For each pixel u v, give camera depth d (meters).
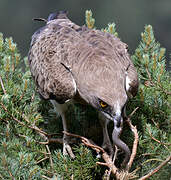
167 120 11.30
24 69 14.01
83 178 10.23
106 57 10.84
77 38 11.48
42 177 10.02
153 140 10.83
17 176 9.77
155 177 10.39
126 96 10.12
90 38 11.49
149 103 11.51
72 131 11.73
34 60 11.86
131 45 33.06
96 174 10.90
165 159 10.23
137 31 33.47
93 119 11.83
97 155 10.55
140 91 11.38
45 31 12.15
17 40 31.94
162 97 11.50
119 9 34.06
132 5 34.16
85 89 10.55
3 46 12.42
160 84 11.38
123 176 9.59
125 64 10.91
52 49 11.49
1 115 10.81
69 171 10.20
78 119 11.84
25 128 10.81
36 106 11.60
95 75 10.50
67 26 12.05
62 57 11.25
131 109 11.52
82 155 10.19
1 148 10.03
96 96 10.28
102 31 12.20
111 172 10.28
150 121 11.57
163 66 11.50
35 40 12.18
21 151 10.20
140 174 10.52
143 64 11.61
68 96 10.98
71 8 33.69
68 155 10.93
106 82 10.30
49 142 11.16
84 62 10.84
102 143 11.73
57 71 11.16
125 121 10.61
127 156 9.97
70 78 10.99
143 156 10.73
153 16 33.75
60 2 33.38
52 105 12.26
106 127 11.39
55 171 10.25
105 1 34.03
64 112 11.52
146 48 12.22
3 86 11.31
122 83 10.34
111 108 10.01
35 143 10.69
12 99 11.32
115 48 11.27
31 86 12.04
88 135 11.78
